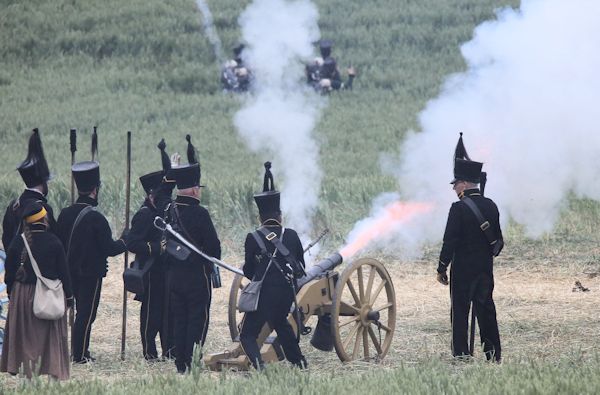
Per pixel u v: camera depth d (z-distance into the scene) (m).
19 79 133.38
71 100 125.38
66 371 34.06
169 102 124.06
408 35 140.50
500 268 57.28
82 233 38.56
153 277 39.62
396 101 119.81
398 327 44.62
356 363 37.69
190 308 36.34
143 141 109.00
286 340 35.66
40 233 33.69
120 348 42.03
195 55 140.12
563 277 54.81
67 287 33.91
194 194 36.97
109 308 49.75
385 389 28.22
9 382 34.53
